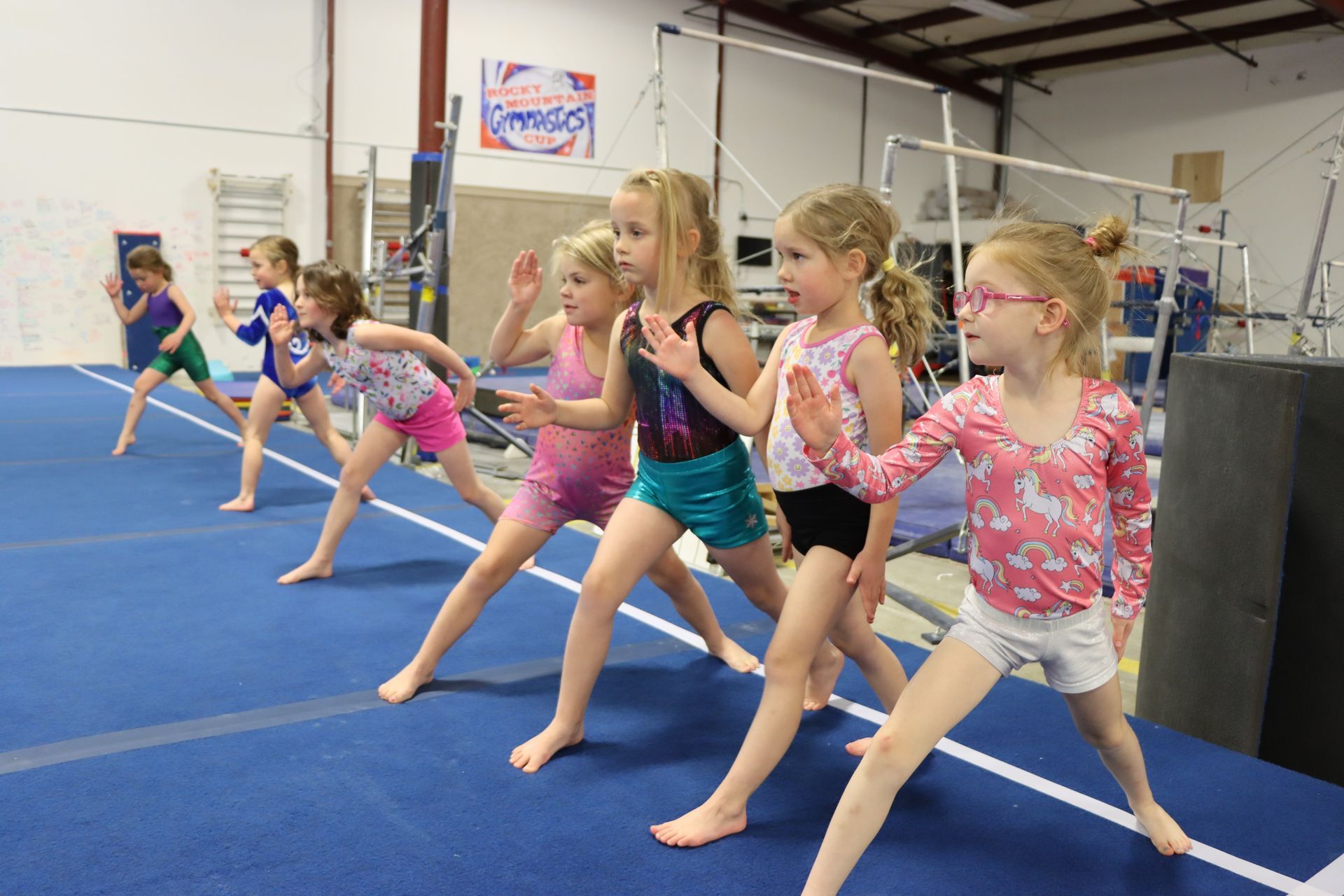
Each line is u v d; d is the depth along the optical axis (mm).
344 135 10750
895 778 1420
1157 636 2588
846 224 1768
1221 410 2342
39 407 6832
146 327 9844
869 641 2018
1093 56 14594
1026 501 1506
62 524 3855
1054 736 2256
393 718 2246
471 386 3270
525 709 2318
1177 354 2637
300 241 10688
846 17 13945
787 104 13867
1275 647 2311
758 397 1917
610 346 2121
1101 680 1576
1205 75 13914
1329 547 2203
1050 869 1726
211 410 7016
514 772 2006
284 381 3908
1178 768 2127
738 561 2105
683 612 2586
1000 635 1533
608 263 2225
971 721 2330
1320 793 2027
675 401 1955
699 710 2350
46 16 9258
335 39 10555
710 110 13219
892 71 14844
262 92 10266
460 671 2549
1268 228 13430
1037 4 12578
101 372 9172
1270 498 2160
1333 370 2193
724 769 2053
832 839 1417
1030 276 1464
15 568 3281
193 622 2832
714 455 1988
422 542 3830
